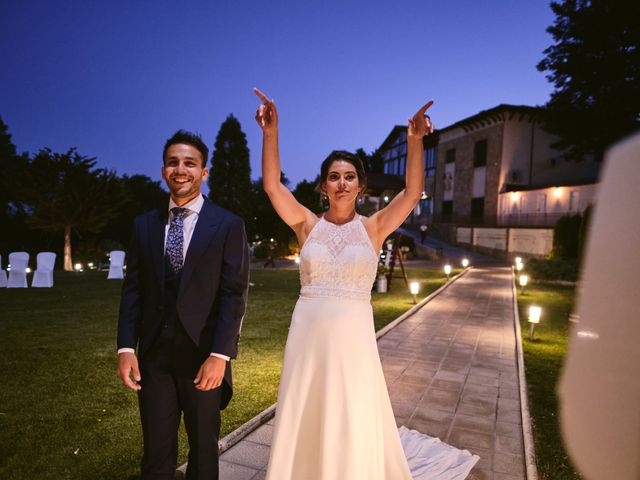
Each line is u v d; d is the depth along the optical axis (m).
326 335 2.22
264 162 2.43
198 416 2.39
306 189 24.48
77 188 22.80
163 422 2.38
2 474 3.06
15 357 5.88
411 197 2.35
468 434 3.92
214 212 2.52
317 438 2.22
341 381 2.17
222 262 2.45
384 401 2.40
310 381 2.24
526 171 31.06
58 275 18.00
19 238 29.58
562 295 13.51
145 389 2.41
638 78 15.97
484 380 5.41
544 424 4.13
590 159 30.75
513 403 4.66
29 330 7.53
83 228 23.83
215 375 2.27
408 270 21.47
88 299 11.09
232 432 3.64
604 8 16.03
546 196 26.75
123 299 2.50
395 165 46.34
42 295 11.80
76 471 3.12
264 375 5.25
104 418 3.99
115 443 3.53
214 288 2.44
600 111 16.61
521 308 11.07
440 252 28.98
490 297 12.84
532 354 6.73
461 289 14.55
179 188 2.45
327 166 2.49
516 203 29.27
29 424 3.85
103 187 23.77
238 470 3.19
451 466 3.27
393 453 2.43
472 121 33.16
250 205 32.06
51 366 5.50
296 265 24.97
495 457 3.51
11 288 13.34
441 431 3.98
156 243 2.45
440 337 7.75
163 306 2.40
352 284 2.31
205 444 2.40
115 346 6.46
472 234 31.61
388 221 2.41
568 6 17.22
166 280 2.43
